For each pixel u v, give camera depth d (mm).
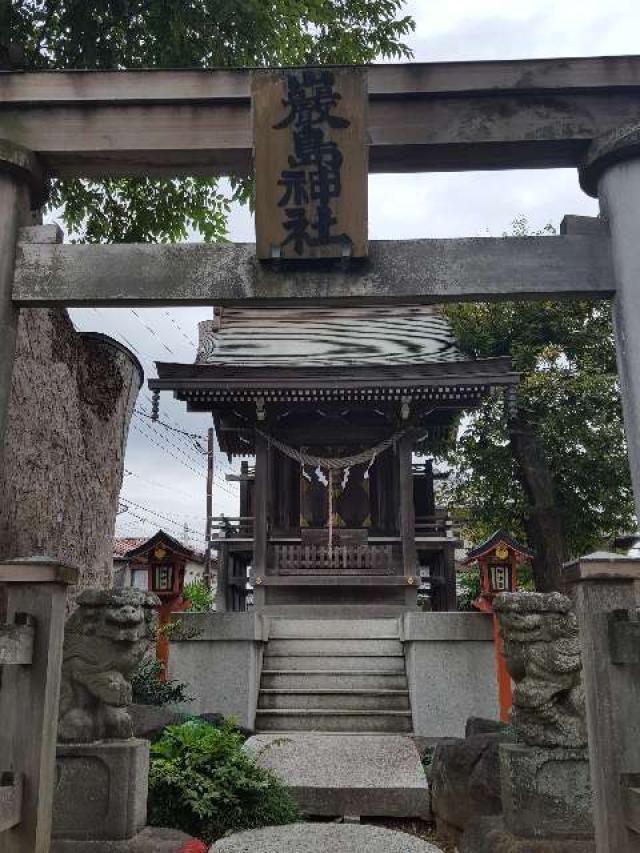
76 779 5152
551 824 4992
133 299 4754
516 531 18359
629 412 4461
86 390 8516
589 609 3814
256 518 14484
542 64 4988
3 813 3600
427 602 20797
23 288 4746
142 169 5266
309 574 14336
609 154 4746
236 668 10055
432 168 5262
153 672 9648
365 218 4711
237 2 9594
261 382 13539
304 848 5113
